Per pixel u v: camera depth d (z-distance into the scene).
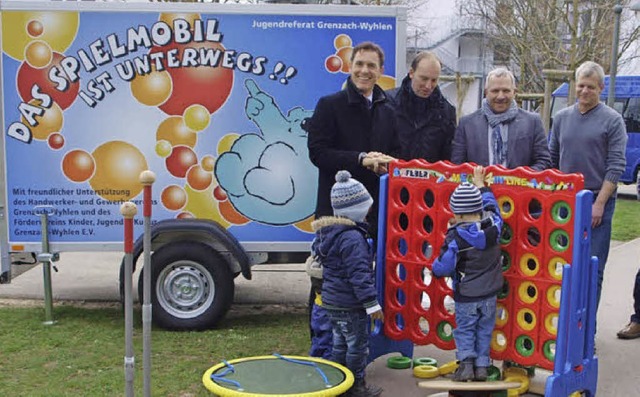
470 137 4.96
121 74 5.70
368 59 4.58
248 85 5.76
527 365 4.06
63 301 6.82
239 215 5.85
